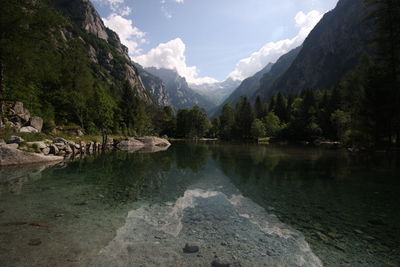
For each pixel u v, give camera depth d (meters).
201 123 101.50
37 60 19.91
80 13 160.75
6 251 3.97
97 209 6.54
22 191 8.29
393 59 22.88
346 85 47.72
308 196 8.16
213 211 6.49
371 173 12.68
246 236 4.84
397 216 6.13
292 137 73.06
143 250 4.13
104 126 34.88
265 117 91.81
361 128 26.14
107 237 4.67
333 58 157.75
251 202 7.43
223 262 3.70
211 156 23.80
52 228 5.07
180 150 32.91
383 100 22.83
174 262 3.72
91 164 15.89
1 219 5.53
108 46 172.38
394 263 3.81
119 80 153.88
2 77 19.45
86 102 39.06
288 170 14.09
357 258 3.98
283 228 5.30
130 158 20.66
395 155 21.48
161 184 10.12
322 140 62.53
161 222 5.61
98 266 3.55
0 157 13.62
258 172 13.44
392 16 22.75
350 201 7.53
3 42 16.09
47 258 3.76
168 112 109.50
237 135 91.62
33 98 31.22
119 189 9.07
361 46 135.88
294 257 3.99
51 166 14.34
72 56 41.09
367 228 5.32
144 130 74.38
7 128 18.86
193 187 9.59
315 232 5.09
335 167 15.08
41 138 20.25
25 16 17.36
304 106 73.44
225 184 10.19
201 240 4.61
